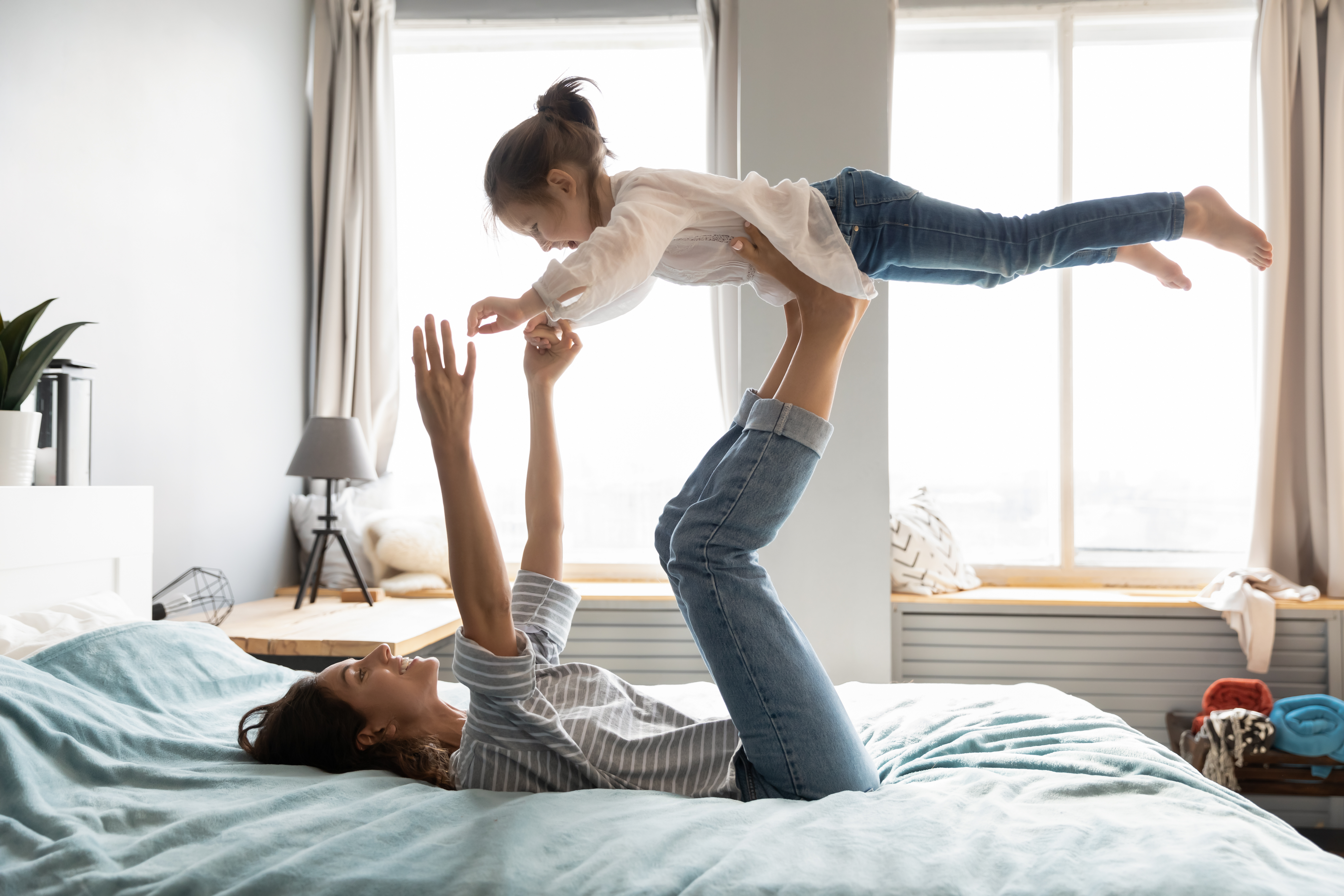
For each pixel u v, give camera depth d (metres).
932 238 1.33
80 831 1.04
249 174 3.29
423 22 3.82
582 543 3.76
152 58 2.73
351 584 3.53
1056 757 1.35
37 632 1.64
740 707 1.20
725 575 1.20
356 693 1.35
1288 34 3.47
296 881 0.91
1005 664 3.30
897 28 3.78
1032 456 3.72
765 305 3.12
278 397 3.51
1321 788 2.78
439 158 3.86
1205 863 0.93
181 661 1.66
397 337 3.75
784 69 3.12
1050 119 3.74
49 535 1.82
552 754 1.21
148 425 2.71
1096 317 3.69
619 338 3.76
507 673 1.15
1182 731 3.14
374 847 0.98
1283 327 3.42
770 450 1.21
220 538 3.11
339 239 3.69
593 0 3.76
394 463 3.79
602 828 1.03
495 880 0.91
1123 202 1.41
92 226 2.46
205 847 1.01
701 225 1.31
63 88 2.35
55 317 2.32
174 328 2.84
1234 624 3.21
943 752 1.45
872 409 3.12
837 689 2.01
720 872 0.92
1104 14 3.66
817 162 3.11
